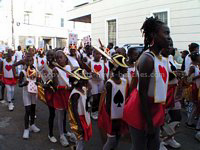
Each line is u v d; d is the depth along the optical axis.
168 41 2.49
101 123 3.61
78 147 3.70
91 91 5.93
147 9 11.49
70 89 4.22
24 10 33.91
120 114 3.44
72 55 6.28
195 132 5.26
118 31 13.28
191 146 4.52
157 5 11.00
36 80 4.93
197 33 9.55
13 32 32.56
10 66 7.09
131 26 12.41
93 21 15.33
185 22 9.94
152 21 2.52
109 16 13.88
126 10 12.61
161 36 2.46
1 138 4.95
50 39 37.44
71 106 3.71
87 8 15.78
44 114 6.73
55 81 4.40
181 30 10.12
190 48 6.63
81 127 3.62
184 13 9.93
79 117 3.64
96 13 14.95
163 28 2.48
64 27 38.53
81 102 3.68
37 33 35.53
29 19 34.88
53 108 4.71
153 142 2.66
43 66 4.84
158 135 2.67
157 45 2.51
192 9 9.62
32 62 5.09
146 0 11.48
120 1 12.93
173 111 4.38
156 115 2.59
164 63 2.57
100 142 4.73
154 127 2.52
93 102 6.10
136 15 12.08
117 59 3.49
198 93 5.14
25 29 34.22
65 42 39.31
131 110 2.61
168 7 10.52
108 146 3.50
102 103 3.61
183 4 9.92
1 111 7.07
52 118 4.76
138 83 2.49
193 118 5.54
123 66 3.44
